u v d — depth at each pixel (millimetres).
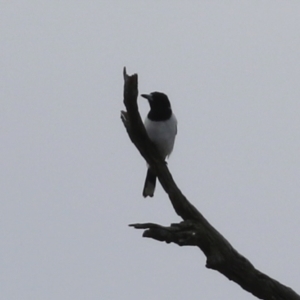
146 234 11641
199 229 12344
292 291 13039
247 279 12781
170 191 13266
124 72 12711
